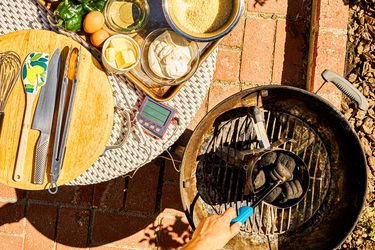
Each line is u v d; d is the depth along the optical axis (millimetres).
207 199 1884
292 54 2322
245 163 1859
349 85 1827
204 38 1518
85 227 2285
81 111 1585
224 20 1553
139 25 1567
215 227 1576
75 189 2289
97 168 1666
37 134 1575
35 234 2281
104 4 1566
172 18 1510
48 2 1564
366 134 2291
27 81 1559
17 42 1572
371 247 2275
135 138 1648
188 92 1641
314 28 2264
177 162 2287
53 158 1552
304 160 1896
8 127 1574
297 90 1703
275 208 1899
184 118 1651
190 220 1747
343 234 1791
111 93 1586
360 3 2271
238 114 1854
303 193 1732
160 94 1614
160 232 2291
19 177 1570
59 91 1578
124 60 1507
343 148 1846
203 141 1850
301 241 1880
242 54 2320
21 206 2281
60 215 2283
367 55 2285
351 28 2295
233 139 1875
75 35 1605
